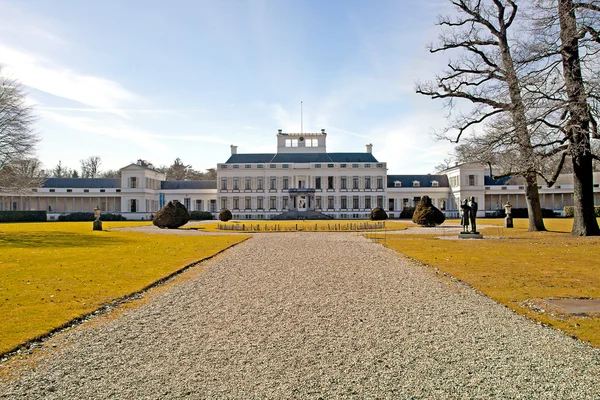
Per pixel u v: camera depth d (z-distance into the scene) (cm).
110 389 566
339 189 8938
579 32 2061
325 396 543
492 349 702
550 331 791
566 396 543
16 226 4884
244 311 949
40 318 869
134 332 801
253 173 8950
